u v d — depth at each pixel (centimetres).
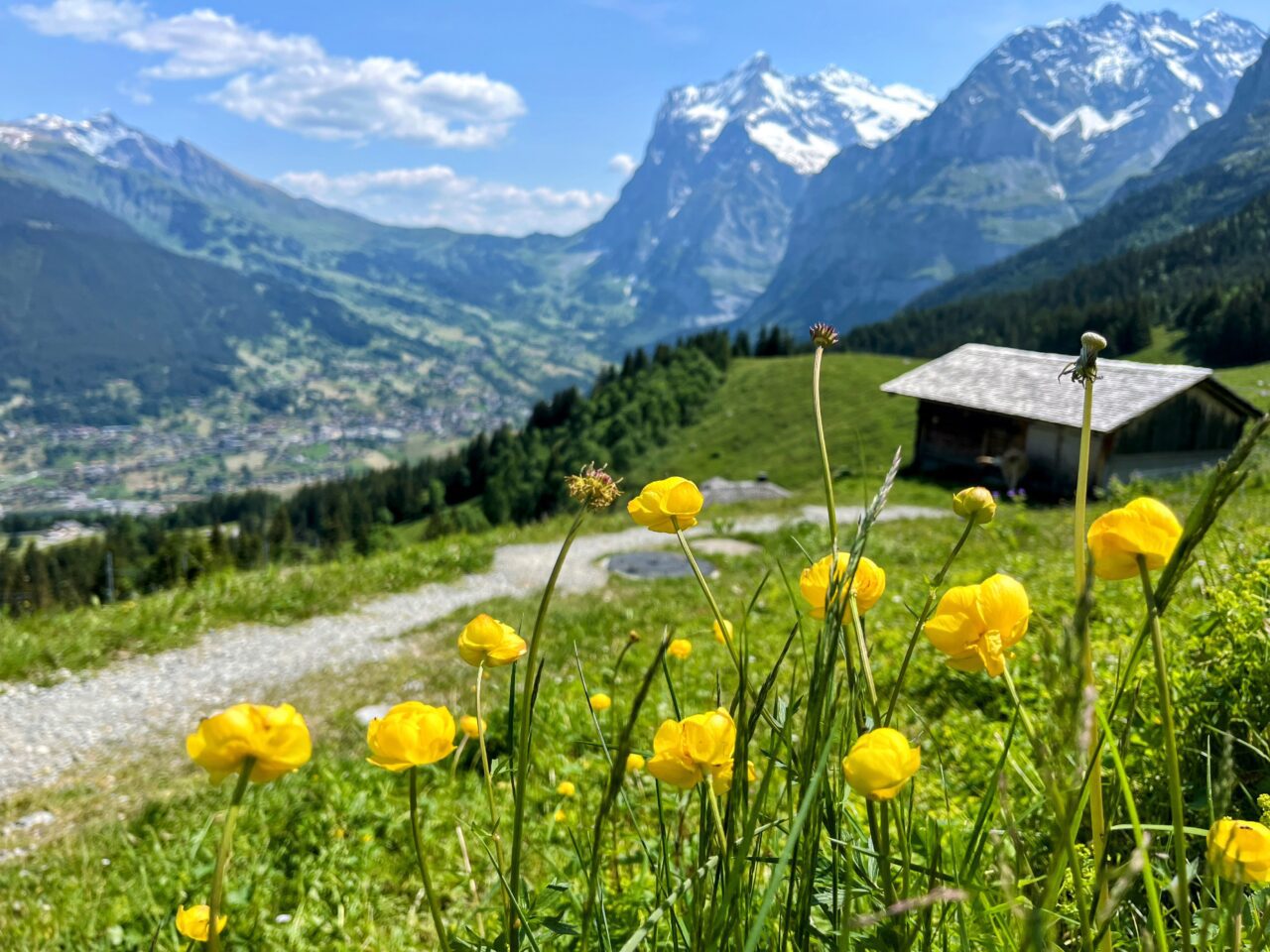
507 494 9056
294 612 1431
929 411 3941
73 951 388
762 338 11519
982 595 101
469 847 415
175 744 948
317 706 1020
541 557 1922
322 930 361
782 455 6456
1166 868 162
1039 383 3628
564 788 382
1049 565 997
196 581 1553
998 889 122
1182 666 285
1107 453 3247
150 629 1291
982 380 3831
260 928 363
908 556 1420
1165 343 12556
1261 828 98
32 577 5906
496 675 943
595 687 697
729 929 106
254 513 16888
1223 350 11319
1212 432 3503
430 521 8088
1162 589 91
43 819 748
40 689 1101
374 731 111
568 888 146
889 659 620
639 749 452
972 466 3725
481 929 206
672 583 1602
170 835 542
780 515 2511
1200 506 88
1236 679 253
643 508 129
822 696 105
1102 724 98
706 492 3359
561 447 9356
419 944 345
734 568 1717
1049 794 81
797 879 123
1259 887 139
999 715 464
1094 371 100
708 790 110
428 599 1568
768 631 852
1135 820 88
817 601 125
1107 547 94
